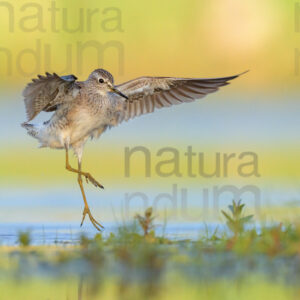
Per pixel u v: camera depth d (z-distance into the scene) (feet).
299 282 22.47
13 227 35.06
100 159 58.08
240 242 26.94
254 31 83.82
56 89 34.24
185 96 37.42
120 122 38.06
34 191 47.67
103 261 25.68
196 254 26.66
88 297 20.90
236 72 83.30
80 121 36.32
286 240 27.55
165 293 21.26
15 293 21.39
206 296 20.94
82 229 34.63
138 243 27.94
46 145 36.94
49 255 27.12
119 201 43.83
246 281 22.50
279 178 50.31
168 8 82.07
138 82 37.29
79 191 47.39
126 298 20.79
